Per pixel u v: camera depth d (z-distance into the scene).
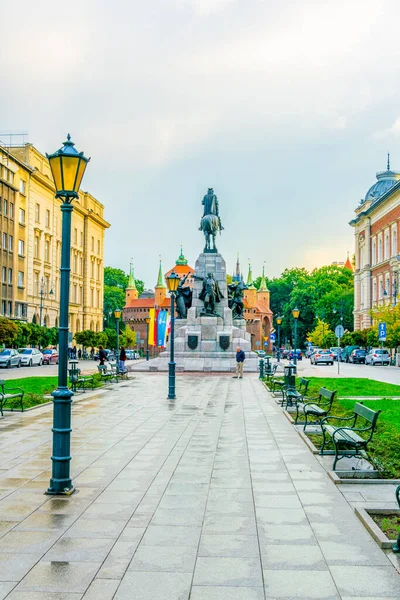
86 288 88.88
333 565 6.06
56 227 77.25
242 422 16.19
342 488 9.09
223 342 44.78
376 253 82.50
